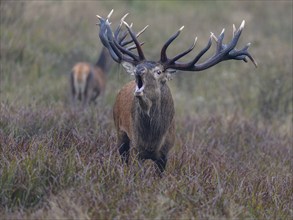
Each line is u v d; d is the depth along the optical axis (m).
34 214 16.66
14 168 18.02
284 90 37.34
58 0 48.09
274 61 41.28
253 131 29.56
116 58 19.92
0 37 39.03
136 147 20.28
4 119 24.20
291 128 33.12
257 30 55.34
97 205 16.72
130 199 17.19
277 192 19.70
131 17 52.78
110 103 36.78
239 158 25.36
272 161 25.31
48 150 19.33
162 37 48.31
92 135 23.34
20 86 35.06
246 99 37.84
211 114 32.53
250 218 17.42
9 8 40.38
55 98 35.06
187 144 24.66
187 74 41.91
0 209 17.36
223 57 20.12
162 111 19.59
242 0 63.31
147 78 18.59
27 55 38.97
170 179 19.19
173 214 16.81
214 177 19.83
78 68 37.22
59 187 17.88
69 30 45.19
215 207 17.48
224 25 55.59
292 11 62.28
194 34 50.81
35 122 24.59
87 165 18.50
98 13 49.84
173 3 62.12
